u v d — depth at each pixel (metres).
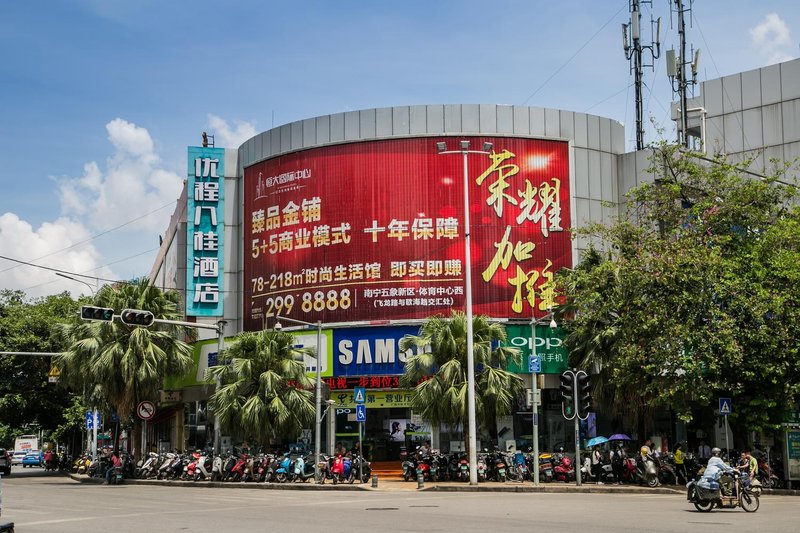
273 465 39.66
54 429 73.19
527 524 18.81
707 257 33.69
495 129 47.88
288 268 49.44
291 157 50.06
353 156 48.16
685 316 34.41
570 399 34.53
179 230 57.25
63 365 47.28
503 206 47.34
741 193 36.19
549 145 48.53
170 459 43.84
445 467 39.19
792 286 33.69
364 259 47.25
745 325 33.56
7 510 24.56
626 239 37.91
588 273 38.75
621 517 20.61
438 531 17.36
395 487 36.28
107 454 48.00
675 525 18.48
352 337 46.19
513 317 46.53
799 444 34.22
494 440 44.88
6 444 118.12
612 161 50.38
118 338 44.88
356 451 45.53
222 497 30.45
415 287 46.62
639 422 41.38
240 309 53.06
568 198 48.41
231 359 42.12
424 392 38.16
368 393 45.62
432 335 39.22
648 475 33.94
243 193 53.50
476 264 46.78
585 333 40.41
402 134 47.72
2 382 60.16
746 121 52.03
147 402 43.81
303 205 49.19
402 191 47.38
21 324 59.88
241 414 40.78
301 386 44.53
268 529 18.22
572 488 33.09
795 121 49.88
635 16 62.50
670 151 38.66
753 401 34.22
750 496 23.34
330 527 18.50
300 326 48.41
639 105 61.88
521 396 45.06
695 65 57.28
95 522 20.48
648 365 34.72
